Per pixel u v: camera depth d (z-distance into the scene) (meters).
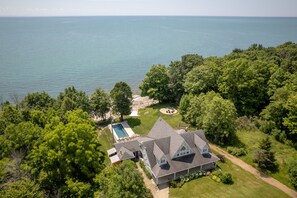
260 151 40.91
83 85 104.12
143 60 147.62
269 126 50.69
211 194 35.47
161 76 75.44
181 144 39.78
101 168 39.03
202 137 43.75
